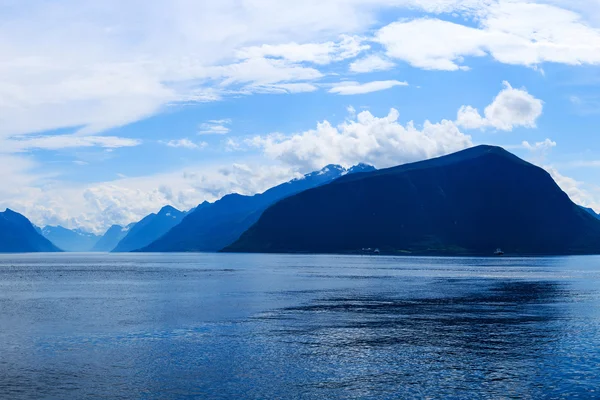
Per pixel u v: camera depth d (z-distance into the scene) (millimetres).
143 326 65875
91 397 38125
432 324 67562
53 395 38562
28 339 57594
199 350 52438
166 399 37781
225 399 37719
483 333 61500
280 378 42750
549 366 46250
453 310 80875
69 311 79938
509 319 72000
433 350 52406
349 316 74625
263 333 61250
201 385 40875
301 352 51562
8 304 89188
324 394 38781
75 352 51500
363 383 41406
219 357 49562
